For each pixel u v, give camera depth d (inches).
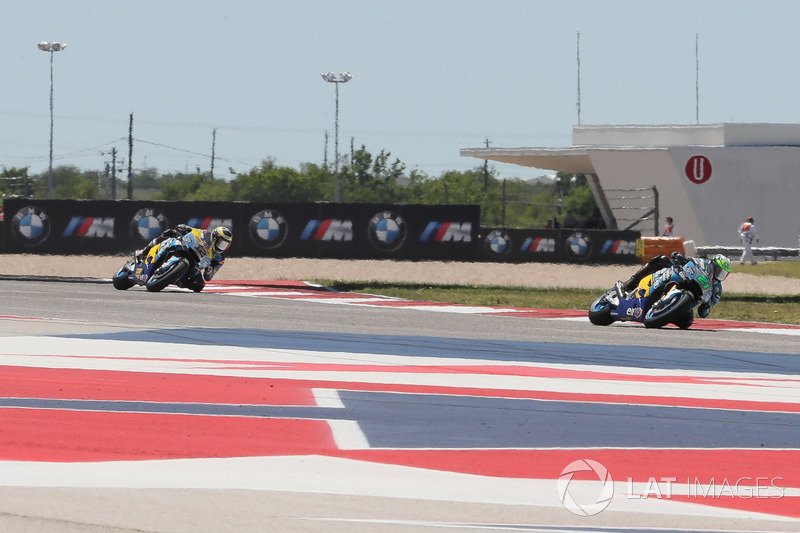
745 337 2289.6
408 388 1414.9
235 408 1226.0
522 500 868.6
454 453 1028.5
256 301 2817.4
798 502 888.9
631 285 2422.5
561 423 1200.2
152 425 1114.1
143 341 1846.7
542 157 7613.2
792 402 1397.6
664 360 1809.8
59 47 7573.8
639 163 7007.9
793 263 5551.2
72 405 1210.6
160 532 745.6
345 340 1968.5
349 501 846.5
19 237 4453.7
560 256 4965.6
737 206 6973.4
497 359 1754.4
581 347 1969.7
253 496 851.4
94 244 4468.5
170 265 2908.5
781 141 7116.1
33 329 1989.4
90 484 869.8
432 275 4089.6
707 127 7199.8
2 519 762.2
